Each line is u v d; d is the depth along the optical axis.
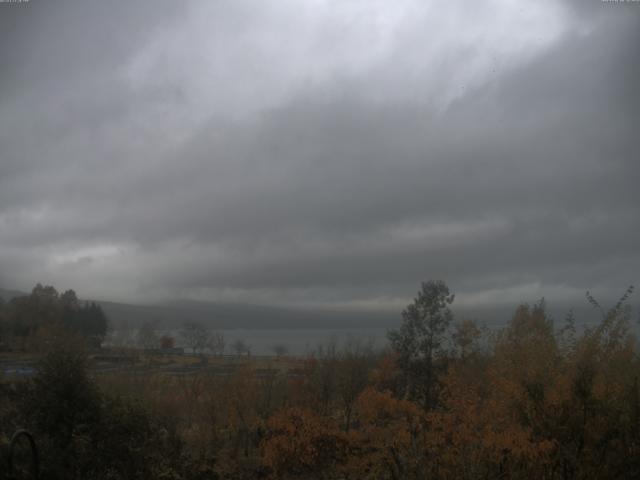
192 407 18.59
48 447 9.03
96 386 10.75
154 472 9.86
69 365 10.28
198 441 16.05
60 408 9.84
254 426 16.89
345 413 18.28
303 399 18.73
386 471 9.86
